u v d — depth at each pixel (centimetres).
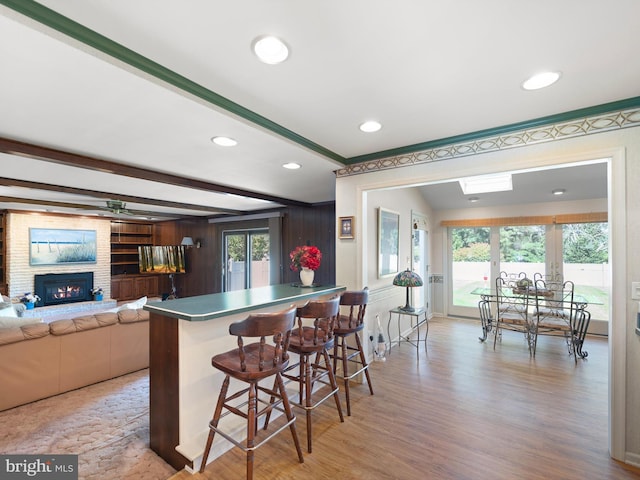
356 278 315
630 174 193
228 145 243
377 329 389
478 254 571
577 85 176
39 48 122
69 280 712
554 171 407
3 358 254
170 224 857
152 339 210
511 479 179
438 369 345
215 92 179
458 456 199
